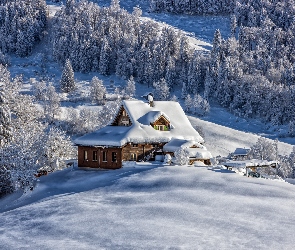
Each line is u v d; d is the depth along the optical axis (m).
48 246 19.30
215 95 160.75
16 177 41.81
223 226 21.58
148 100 60.66
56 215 25.48
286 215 23.72
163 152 54.25
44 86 144.50
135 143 52.44
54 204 28.73
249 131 133.50
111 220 23.31
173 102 62.16
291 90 145.00
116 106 107.38
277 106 143.00
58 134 55.66
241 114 147.00
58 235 21.16
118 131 55.47
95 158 52.16
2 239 21.09
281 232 20.56
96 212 25.47
